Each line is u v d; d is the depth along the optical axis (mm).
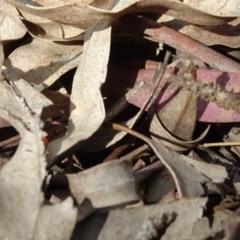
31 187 481
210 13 556
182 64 563
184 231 489
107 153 548
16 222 470
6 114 527
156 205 491
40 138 504
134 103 552
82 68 550
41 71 568
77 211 476
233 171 537
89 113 534
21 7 546
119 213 489
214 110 544
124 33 573
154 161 538
